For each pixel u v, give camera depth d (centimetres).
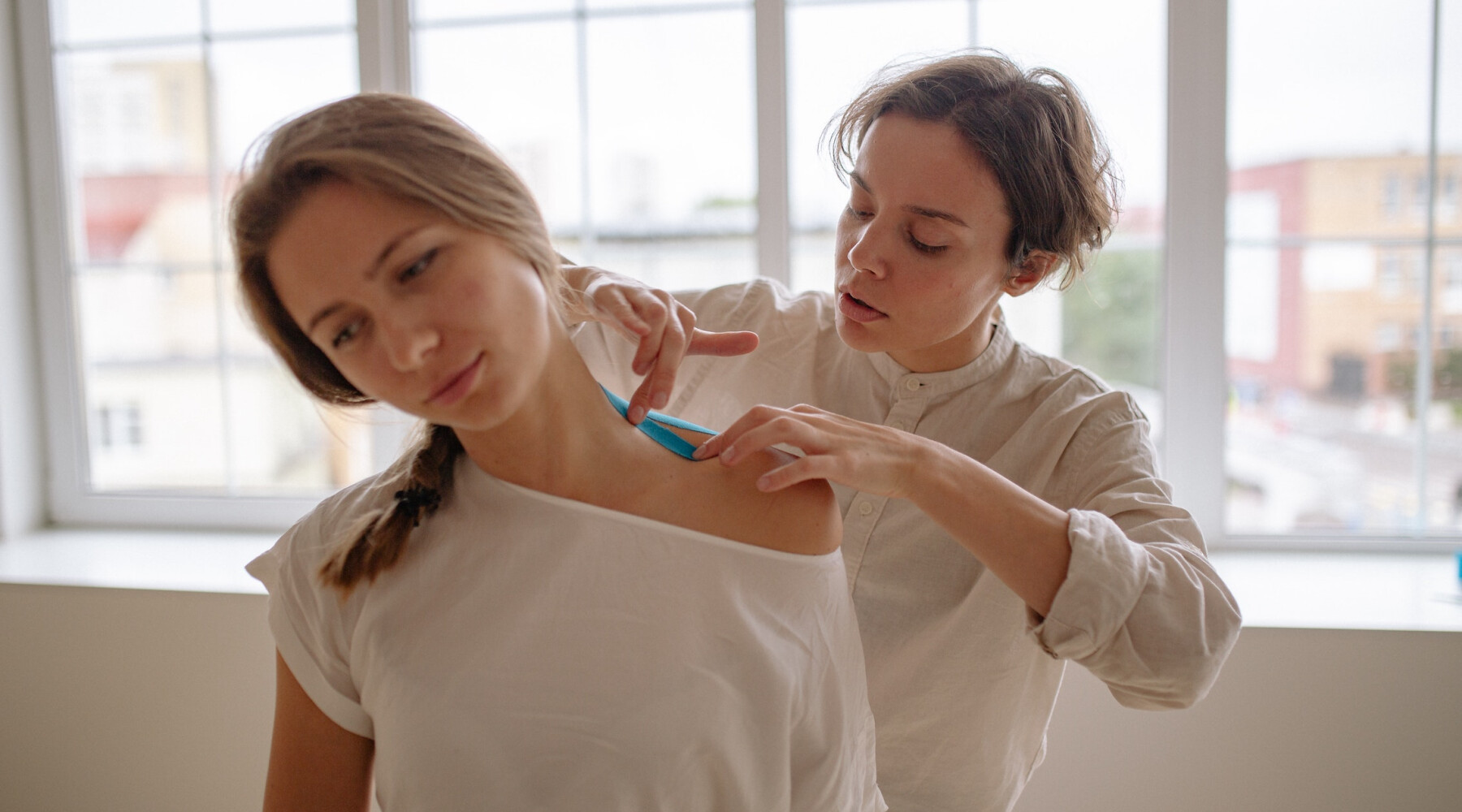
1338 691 124
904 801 89
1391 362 154
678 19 160
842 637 64
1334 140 149
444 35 166
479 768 53
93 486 186
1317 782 125
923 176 73
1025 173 74
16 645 147
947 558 83
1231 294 154
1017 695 85
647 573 57
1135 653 65
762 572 60
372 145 46
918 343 79
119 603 143
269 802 62
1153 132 153
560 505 56
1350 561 152
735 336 69
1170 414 156
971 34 153
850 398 91
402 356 46
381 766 56
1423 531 156
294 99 176
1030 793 132
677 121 162
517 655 54
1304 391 156
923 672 85
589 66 163
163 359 186
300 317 49
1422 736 123
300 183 46
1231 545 157
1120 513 76
